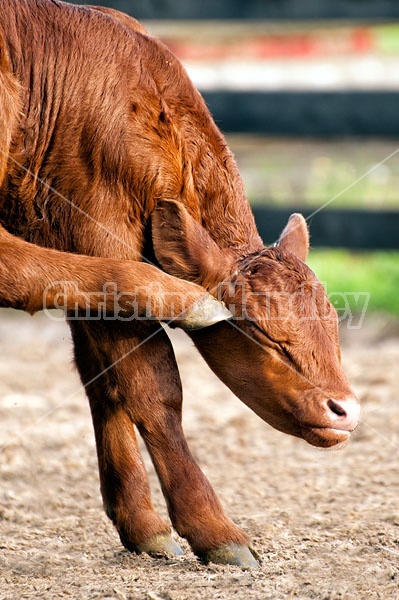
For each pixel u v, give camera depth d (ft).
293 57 80.02
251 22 48.73
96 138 20.17
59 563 21.44
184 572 20.48
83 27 20.66
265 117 48.29
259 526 23.56
